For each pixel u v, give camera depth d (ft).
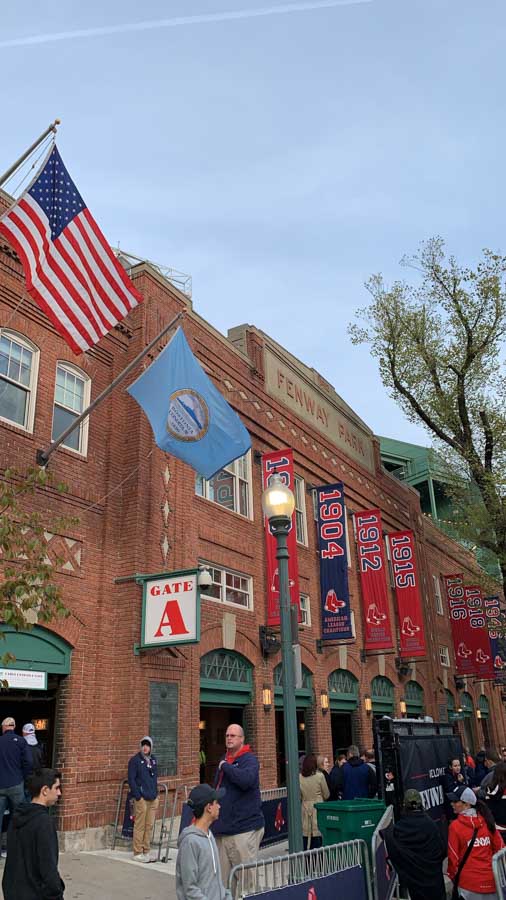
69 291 35.37
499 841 23.86
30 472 29.68
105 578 46.24
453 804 24.41
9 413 43.06
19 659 39.68
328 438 83.41
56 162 35.78
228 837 23.57
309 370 83.82
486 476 73.26
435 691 100.27
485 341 78.18
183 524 53.26
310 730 66.39
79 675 42.93
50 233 34.81
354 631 78.64
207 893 16.24
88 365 49.73
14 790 32.53
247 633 58.75
